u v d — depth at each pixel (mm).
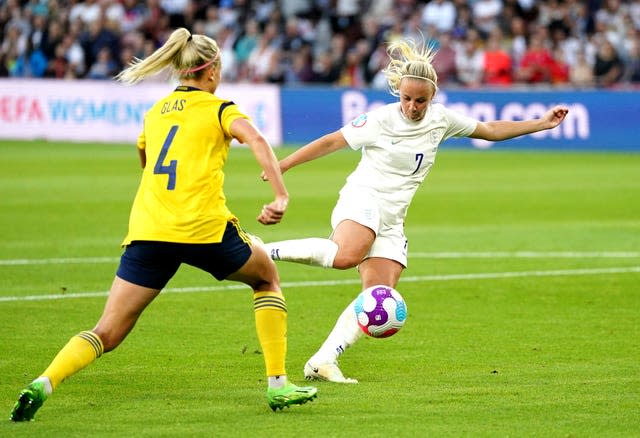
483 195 65750
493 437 19672
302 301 35500
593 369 25891
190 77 21656
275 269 21984
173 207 20891
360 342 29297
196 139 21031
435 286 38156
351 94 96688
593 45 102625
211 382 24516
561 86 97375
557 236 50281
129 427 20297
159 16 114250
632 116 91375
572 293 36781
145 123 21797
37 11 115000
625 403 22344
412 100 25125
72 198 62906
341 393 23422
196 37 21625
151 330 30609
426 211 59219
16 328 30656
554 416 21250
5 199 62250
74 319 32031
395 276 26078
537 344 28969
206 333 30266
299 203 61688
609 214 57844
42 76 111438
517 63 104062
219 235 20953
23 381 24438
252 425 20500
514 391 23531
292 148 94938
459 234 51062
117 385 24172
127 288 21250
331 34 112812
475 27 106875
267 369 21578
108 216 55875
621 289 37500
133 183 70438
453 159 87938
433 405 22188
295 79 104500
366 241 25547
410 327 31375
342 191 26531
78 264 42031
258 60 106562
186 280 39094
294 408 21906
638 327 31281
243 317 32594
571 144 93812
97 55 109875
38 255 44000
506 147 96688
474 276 40156
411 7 111125
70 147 95438
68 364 20781
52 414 21375
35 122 104312
